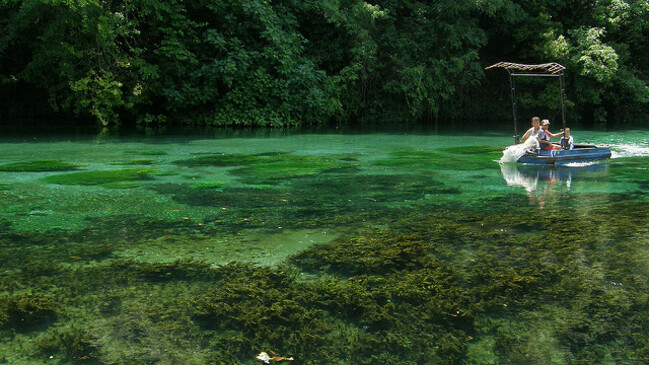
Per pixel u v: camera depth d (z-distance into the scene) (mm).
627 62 25250
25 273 4070
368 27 20734
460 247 4762
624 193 7273
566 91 23188
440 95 21938
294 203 6570
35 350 2953
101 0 16438
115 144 12781
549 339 3109
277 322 3283
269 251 4629
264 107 18484
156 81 17484
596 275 4078
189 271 4129
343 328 3223
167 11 17000
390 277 4016
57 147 12023
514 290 3779
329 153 11641
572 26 23688
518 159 10250
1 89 19438
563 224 5566
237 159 10516
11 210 6027
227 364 2809
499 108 24703
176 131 16453
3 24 16406
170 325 3236
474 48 22844
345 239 5008
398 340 3084
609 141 15359
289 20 19297
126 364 2809
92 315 3371
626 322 3311
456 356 2918
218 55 17859
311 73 18891
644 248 4730
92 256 4469
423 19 21984
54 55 15820
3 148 11688
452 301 3592
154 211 6074
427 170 9328
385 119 22031
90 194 6969
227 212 6070
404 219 5773
